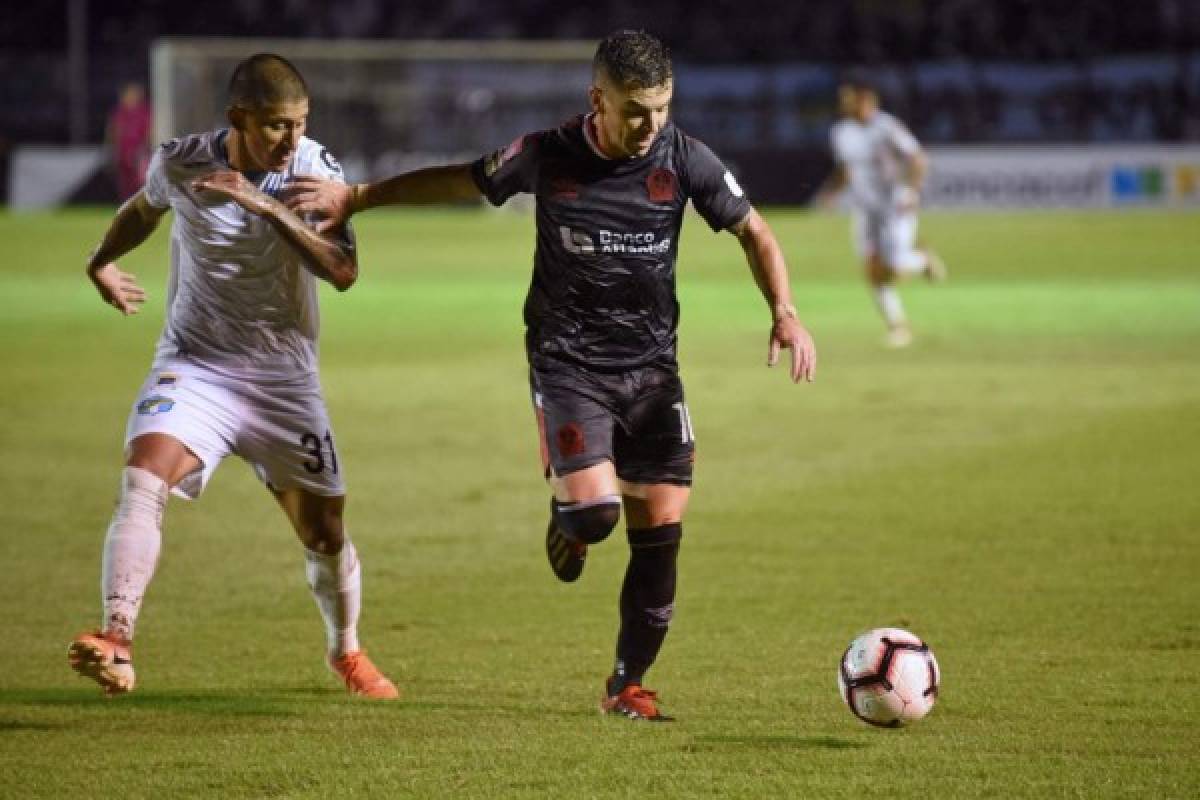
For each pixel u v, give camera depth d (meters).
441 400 48.50
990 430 42.34
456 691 21.22
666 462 19.53
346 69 137.75
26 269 90.88
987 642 23.50
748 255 19.59
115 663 17.84
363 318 71.06
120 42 150.50
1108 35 145.38
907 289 82.00
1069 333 63.38
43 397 49.06
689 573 28.17
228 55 132.75
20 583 27.77
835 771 17.34
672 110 145.00
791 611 25.55
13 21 151.38
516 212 147.50
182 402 19.91
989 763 17.62
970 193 136.25
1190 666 22.05
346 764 17.75
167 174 19.61
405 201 19.28
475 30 152.38
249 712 20.16
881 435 41.91
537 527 32.28
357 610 21.22
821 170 136.50
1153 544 29.91
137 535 18.83
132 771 17.61
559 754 18.05
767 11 149.75
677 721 19.45
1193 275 86.62
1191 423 42.94
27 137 146.12
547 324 19.27
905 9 147.88
